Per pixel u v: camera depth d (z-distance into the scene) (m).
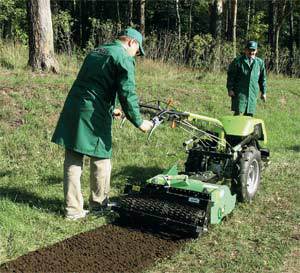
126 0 30.95
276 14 27.31
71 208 5.77
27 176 7.25
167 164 8.41
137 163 8.34
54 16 20.39
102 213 5.98
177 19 29.00
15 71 11.88
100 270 4.59
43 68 12.22
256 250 5.22
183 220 5.39
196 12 31.67
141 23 24.11
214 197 5.53
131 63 5.53
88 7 30.11
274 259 5.00
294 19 32.88
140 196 5.87
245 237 5.55
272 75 20.98
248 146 7.04
